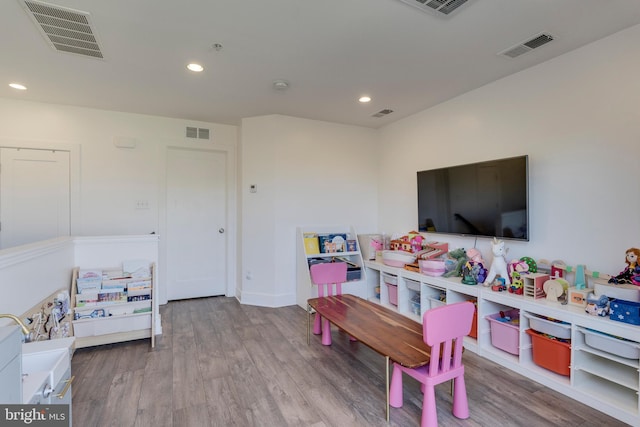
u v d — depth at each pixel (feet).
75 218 11.96
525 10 6.21
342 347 9.29
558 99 8.11
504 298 8.05
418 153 12.64
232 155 14.52
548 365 7.28
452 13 6.31
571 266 7.88
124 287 9.46
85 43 7.39
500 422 5.97
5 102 11.03
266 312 12.41
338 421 6.04
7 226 11.14
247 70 8.87
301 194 13.51
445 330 5.65
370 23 6.67
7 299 5.81
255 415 6.23
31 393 3.51
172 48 7.65
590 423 5.94
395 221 13.92
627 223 6.95
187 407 6.48
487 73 9.12
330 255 13.11
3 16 6.31
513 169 8.77
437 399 6.75
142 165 12.94
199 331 10.51
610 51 7.14
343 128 14.34
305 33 7.04
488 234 9.48
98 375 7.70
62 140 11.75
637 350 5.86
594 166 7.47
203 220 14.42
